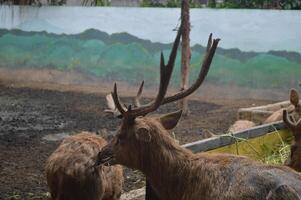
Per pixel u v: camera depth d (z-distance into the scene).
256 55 20.48
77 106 18.02
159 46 22.06
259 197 4.46
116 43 22.89
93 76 23.39
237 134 8.61
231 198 4.62
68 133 13.73
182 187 5.09
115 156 5.31
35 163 10.80
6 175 9.91
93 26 23.33
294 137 6.37
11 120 15.40
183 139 13.04
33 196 8.76
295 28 19.83
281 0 23.11
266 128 9.33
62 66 24.00
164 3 27.92
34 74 24.62
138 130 5.12
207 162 5.00
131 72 22.59
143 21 22.33
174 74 21.45
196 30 21.28
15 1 24.72
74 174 6.40
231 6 23.56
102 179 6.61
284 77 20.06
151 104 5.29
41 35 24.38
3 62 25.16
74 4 28.55
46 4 25.23
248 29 20.56
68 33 23.83
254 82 20.53
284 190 4.39
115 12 22.88
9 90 21.75
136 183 9.37
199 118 16.12
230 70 20.88
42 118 15.77
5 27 25.05
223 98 20.89
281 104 14.68
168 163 5.17
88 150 6.55
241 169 4.73
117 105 5.28
